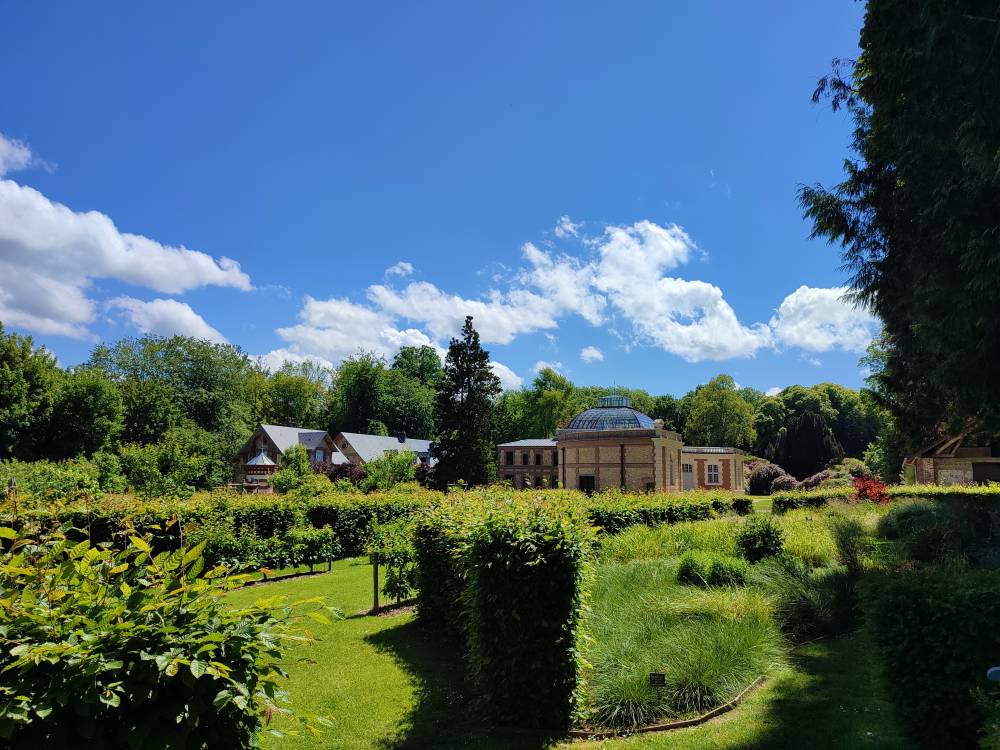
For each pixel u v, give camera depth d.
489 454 47.56
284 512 18.03
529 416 76.81
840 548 12.20
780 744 5.49
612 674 6.68
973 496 21.75
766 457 61.62
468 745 5.71
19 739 2.31
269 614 2.98
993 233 7.30
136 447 38.06
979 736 4.64
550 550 6.25
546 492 15.59
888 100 9.22
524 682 6.16
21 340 41.28
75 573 2.87
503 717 6.18
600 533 14.89
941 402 12.75
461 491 14.09
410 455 40.22
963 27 7.26
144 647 2.53
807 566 12.08
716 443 66.94
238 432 63.03
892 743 5.30
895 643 5.09
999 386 8.45
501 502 8.49
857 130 11.36
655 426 40.84
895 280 10.87
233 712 2.70
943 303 8.67
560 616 6.19
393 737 5.90
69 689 2.32
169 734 2.50
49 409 41.34
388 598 12.64
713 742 5.59
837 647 8.38
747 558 12.98
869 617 5.37
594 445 42.12
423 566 10.24
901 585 5.19
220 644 2.67
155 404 54.34
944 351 9.07
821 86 11.24
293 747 5.68
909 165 9.47
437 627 9.93
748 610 8.59
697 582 10.63
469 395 47.38
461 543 7.38
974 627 4.64
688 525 16.14
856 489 24.97
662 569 11.32
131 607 2.72
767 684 7.05
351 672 7.85
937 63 7.88
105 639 2.51
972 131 7.29
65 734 2.37
